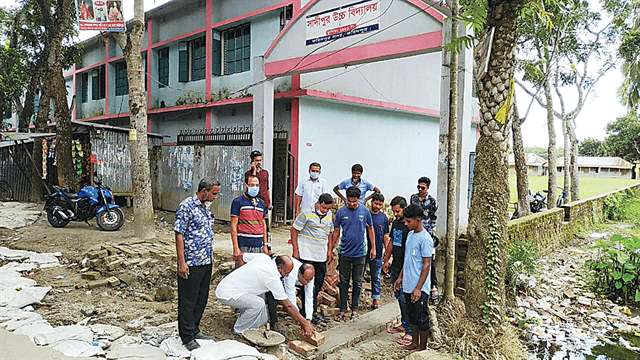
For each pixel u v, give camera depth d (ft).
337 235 21.01
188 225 16.29
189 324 16.24
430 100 51.96
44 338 16.58
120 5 30.96
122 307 20.49
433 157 53.98
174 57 54.44
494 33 20.06
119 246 28.35
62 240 32.27
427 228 24.88
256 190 20.01
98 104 71.20
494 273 20.11
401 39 27.09
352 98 42.27
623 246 30.83
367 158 45.52
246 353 15.74
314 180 26.12
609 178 173.78
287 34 33.96
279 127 40.98
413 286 18.12
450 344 19.22
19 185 56.24
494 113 20.30
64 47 57.98
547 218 39.58
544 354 21.06
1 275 24.14
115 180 47.60
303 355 16.97
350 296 22.90
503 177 20.39
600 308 27.48
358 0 29.19
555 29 46.85
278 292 17.28
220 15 47.75
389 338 19.58
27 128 57.93
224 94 47.60
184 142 52.44
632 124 156.04
